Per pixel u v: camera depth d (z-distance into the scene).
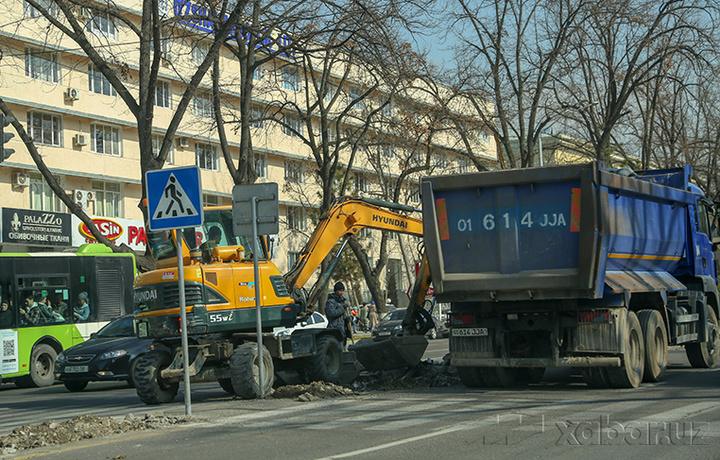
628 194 12.15
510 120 30.16
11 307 19.47
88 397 15.03
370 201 14.91
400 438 7.51
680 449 6.61
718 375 13.52
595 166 10.88
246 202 11.38
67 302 20.80
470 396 11.23
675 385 11.94
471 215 11.74
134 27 20.17
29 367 19.66
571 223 11.09
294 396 11.62
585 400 10.19
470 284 11.61
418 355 13.87
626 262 12.19
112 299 21.89
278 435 7.95
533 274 11.26
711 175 37.62
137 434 8.41
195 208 9.56
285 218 49.56
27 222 32.62
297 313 13.64
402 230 15.55
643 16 27.48
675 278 14.70
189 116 42.16
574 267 11.09
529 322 11.69
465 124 30.52
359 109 47.53
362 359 13.79
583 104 31.25
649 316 12.38
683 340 13.99
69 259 21.03
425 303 14.92
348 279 49.44
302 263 13.86
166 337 12.05
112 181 38.88
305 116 30.58
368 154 36.47
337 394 11.71
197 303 11.94
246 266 12.73
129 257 22.52
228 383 13.88
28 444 7.80
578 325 11.40
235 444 7.49
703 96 30.47
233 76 43.78
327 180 30.34
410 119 29.11
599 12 27.47
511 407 9.70
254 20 21.47
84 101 36.94
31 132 35.12
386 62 20.78
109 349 16.83
